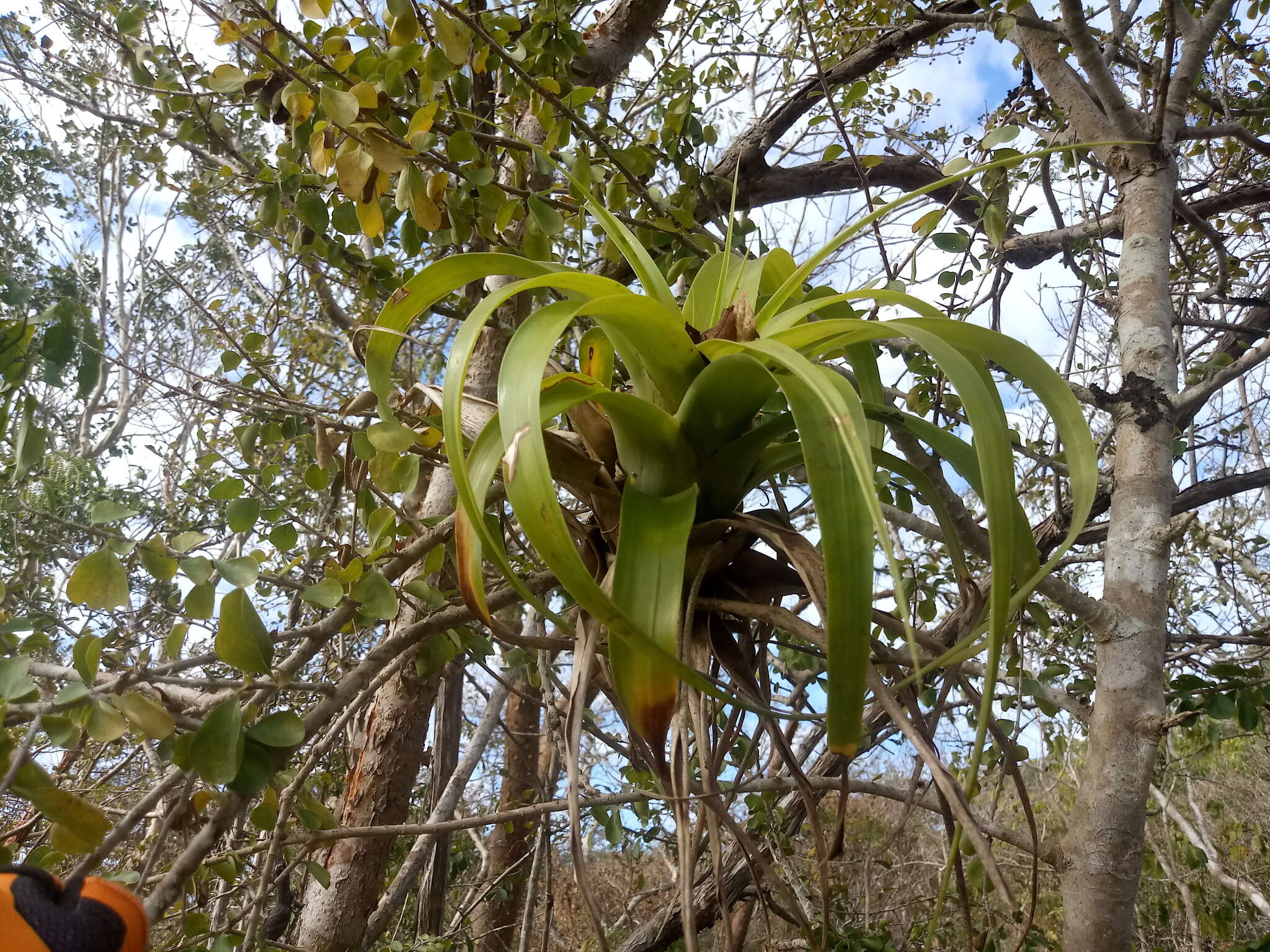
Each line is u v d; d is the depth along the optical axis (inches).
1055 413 18.2
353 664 25.7
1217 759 99.6
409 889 41.9
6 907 14.9
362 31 34.2
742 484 19.7
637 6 49.5
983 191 32.2
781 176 56.2
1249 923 75.9
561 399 17.7
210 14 30.0
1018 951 17.1
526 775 69.9
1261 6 50.4
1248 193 51.4
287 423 29.7
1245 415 59.8
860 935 35.9
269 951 26.4
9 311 21.6
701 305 22.5
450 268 20.4
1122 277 34.0
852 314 23.7
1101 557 40.2
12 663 18.3
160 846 18.6
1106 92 33.6
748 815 41.0
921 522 29.8
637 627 15.3
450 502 34.0
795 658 38.9
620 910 84.9
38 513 25.8
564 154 33.9
